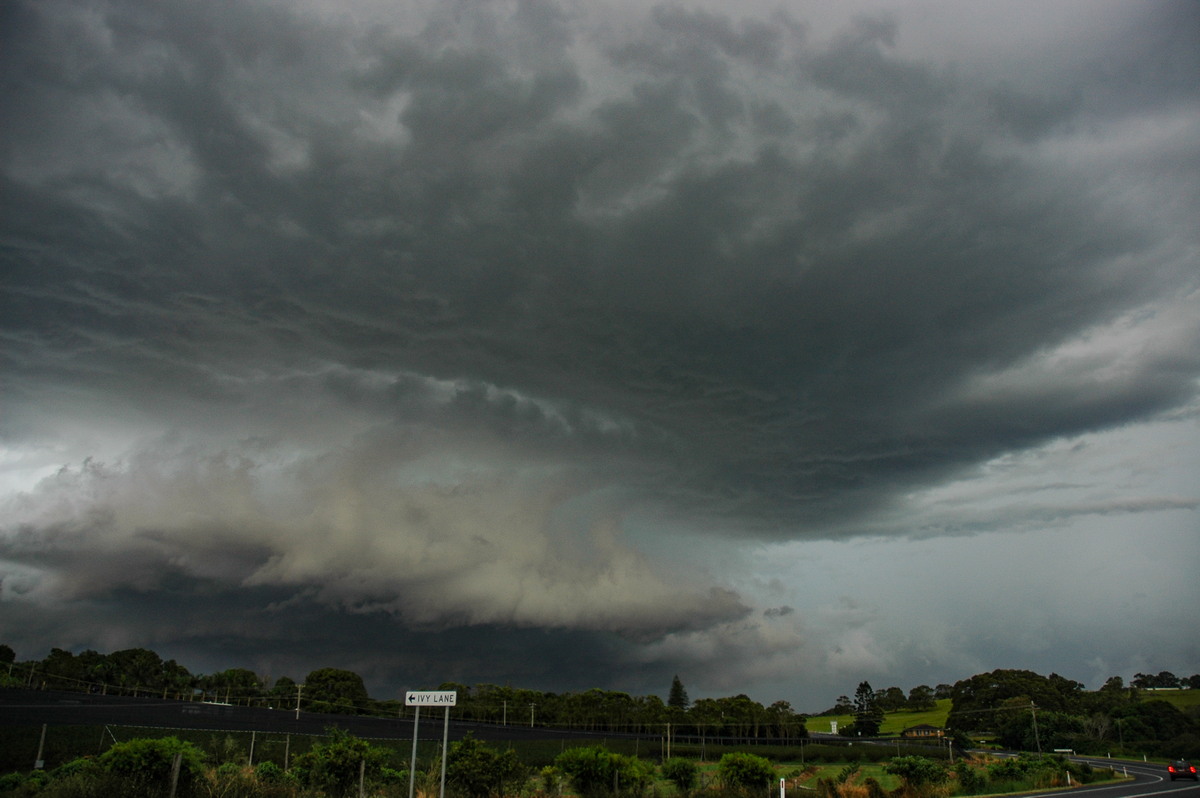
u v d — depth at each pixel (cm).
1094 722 14050
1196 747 12044
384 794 3428
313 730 8262
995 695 17450
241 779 3011
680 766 4075
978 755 9500
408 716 14088
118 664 15050
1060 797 4272
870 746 10188
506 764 3553
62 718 7438
